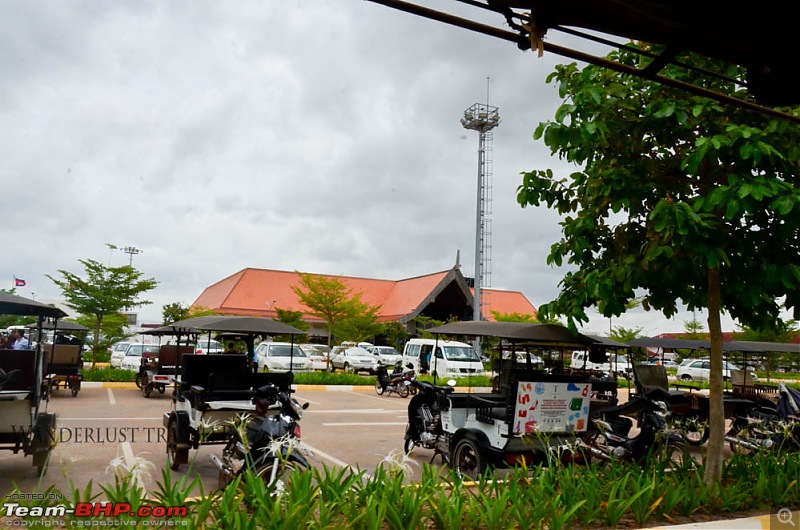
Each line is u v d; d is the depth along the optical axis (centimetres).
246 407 826
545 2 305
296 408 798
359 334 3141
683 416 1253
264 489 566
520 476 695
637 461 845
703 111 693
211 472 884
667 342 1475
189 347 1850
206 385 978
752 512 654
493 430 848
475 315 3759
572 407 833
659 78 372
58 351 1759
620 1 306
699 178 732
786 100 368
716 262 627
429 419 987
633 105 721
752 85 373
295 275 4588
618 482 643
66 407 1538
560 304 803
